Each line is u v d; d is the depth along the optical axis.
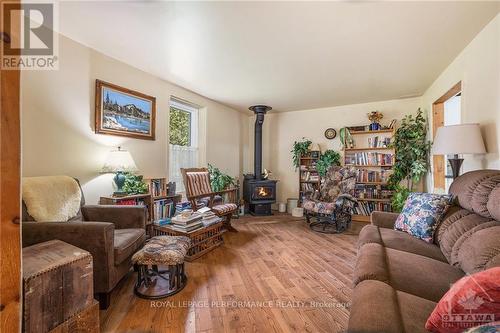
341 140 4.77
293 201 5.14
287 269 2.35
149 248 1.92
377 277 1.21
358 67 2.99
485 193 1.47
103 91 2.71
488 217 1.42
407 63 2.87
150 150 3.35
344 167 4.36
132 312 1.66
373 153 4.55
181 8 1.87
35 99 2.15
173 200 3.41
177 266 1.95
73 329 1.24
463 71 2.52
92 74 2.61
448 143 2.07
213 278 2.15
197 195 3.30
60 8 1.89
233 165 5.30
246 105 4.97
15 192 0.75
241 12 1.90
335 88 3.83
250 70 3.11
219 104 4.85
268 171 5.48
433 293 1.13
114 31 2.23
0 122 0.71
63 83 2.35
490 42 2.03
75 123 2.47
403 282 1.21
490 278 0.68
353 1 1.76
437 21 2.01
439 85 3.29
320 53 2.61
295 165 5.38
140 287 1.97
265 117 5.77
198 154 4.48
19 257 0.77
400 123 4.46
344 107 4.96
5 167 0.73
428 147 3.83
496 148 1.96
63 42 2.34
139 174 3.17
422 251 1.63
